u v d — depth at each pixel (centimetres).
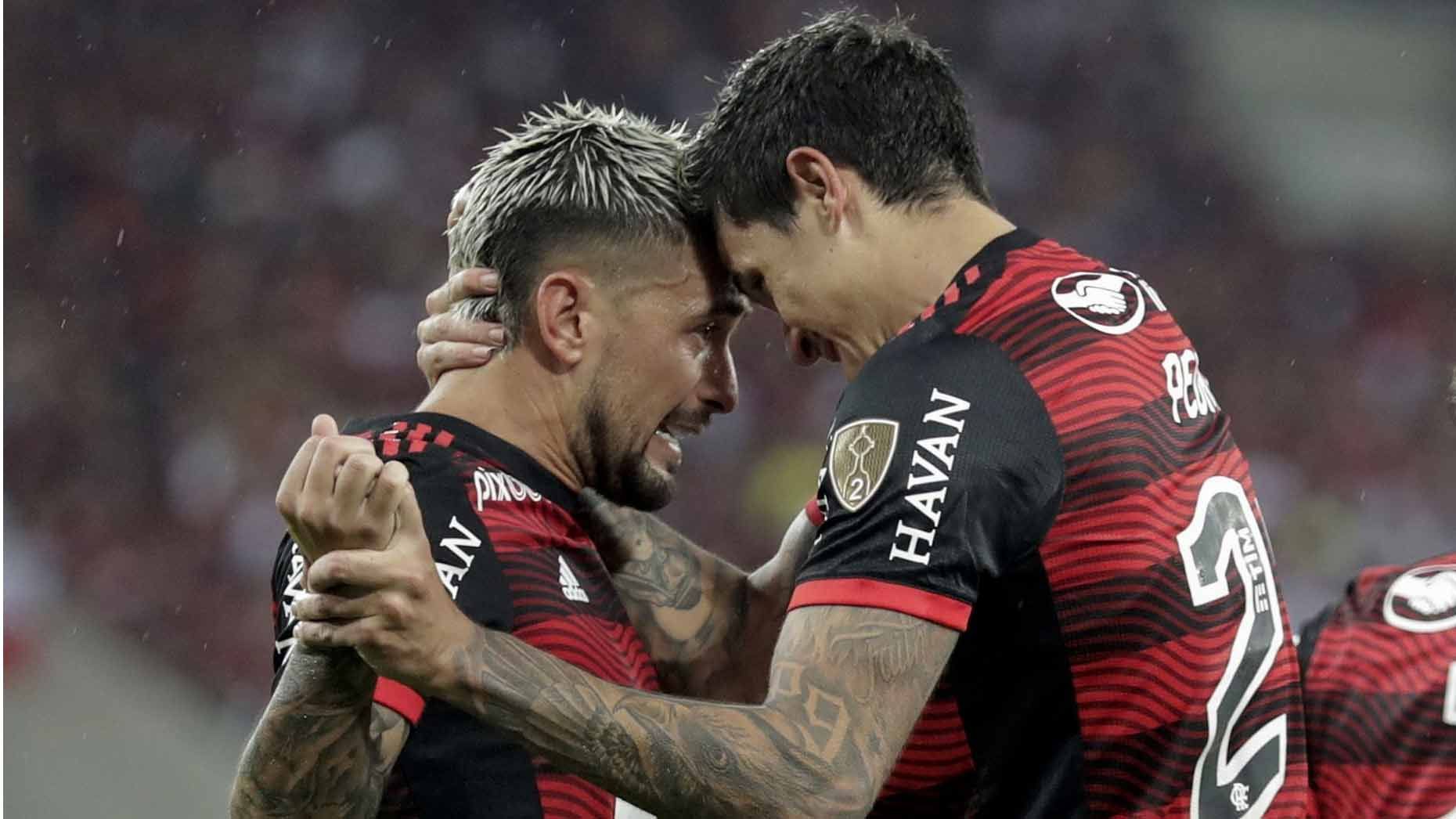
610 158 805
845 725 607
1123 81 5128
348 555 562
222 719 3419
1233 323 4794
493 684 590
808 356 791
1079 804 660
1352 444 4484
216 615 3638
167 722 3344
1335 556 4219
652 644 955
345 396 4103
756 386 4000
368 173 4444
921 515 625
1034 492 642
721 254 795
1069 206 4922
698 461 3888
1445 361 4697
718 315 833
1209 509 685
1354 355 4734
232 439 3941
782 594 974
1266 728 698
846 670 614
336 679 607
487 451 790
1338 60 5325
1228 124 5147
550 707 596
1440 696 769
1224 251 4931
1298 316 4838
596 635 767
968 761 686
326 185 4400
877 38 743
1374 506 4341
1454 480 4412
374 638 573
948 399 646
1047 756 669
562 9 4794
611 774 605
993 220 735
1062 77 5106
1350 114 5266
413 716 683
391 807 716
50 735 3183
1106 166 4994
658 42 4862
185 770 3231
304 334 4156
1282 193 5072
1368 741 780
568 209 798
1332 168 5144
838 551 637
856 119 725
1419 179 5150
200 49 4488
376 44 4616
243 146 4419
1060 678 660
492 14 4753
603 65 4788
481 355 813
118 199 4281
